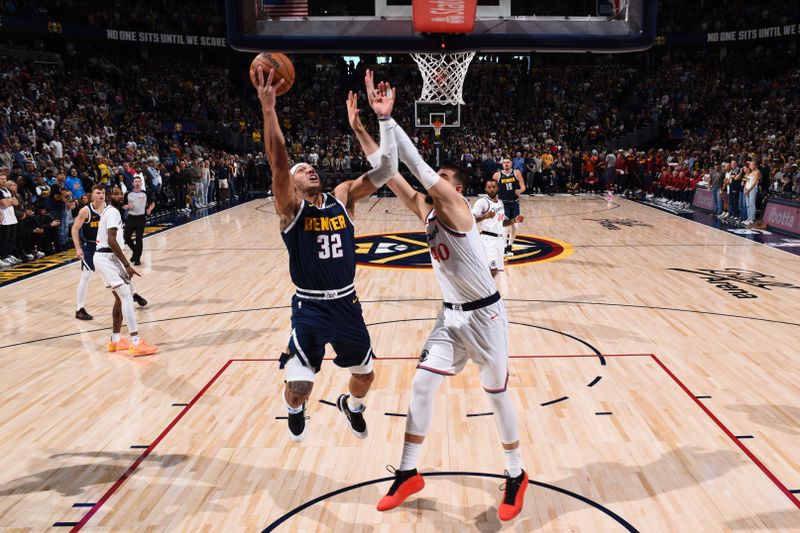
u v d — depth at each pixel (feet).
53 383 18.71
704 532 11.21
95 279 32.99
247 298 28.48
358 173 76.54
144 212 36.01
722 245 39.52
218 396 17.57
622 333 22.54
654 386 17.74
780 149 66.64
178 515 11.98
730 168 51.19
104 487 12.98
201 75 94.63
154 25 88.07
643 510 11.91
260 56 11.14
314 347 11.94
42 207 39.81
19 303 28.17
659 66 101.86
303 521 11.74
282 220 11.85
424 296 28.09
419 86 96.43
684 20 96.22
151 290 30.19
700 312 25.03
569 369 19.13
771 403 16.49
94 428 15.70
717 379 18.17
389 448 14.47
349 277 12.22
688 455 13.89
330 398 17.15
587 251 38.58
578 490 12.62
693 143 83.10
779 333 22.22
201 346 21.94
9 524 11.71
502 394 11.73
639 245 40.22
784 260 34.71
